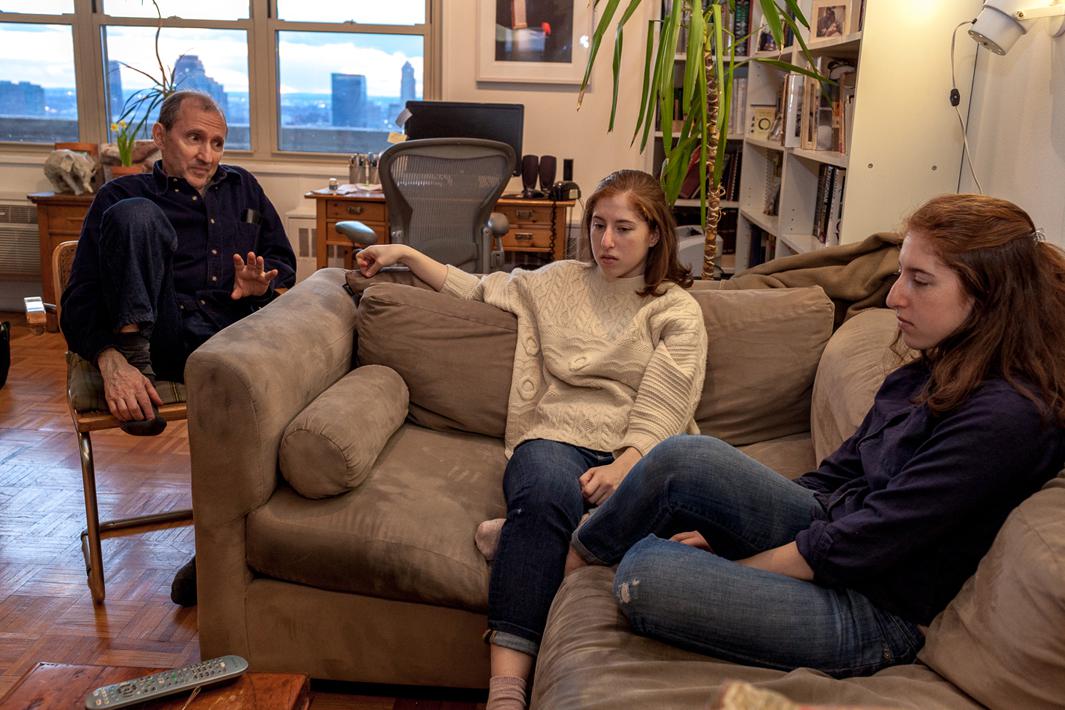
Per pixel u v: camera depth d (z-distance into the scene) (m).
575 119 4.93
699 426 2.12
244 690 1.25
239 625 1.80
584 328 2.04
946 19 2.65
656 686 1.21
